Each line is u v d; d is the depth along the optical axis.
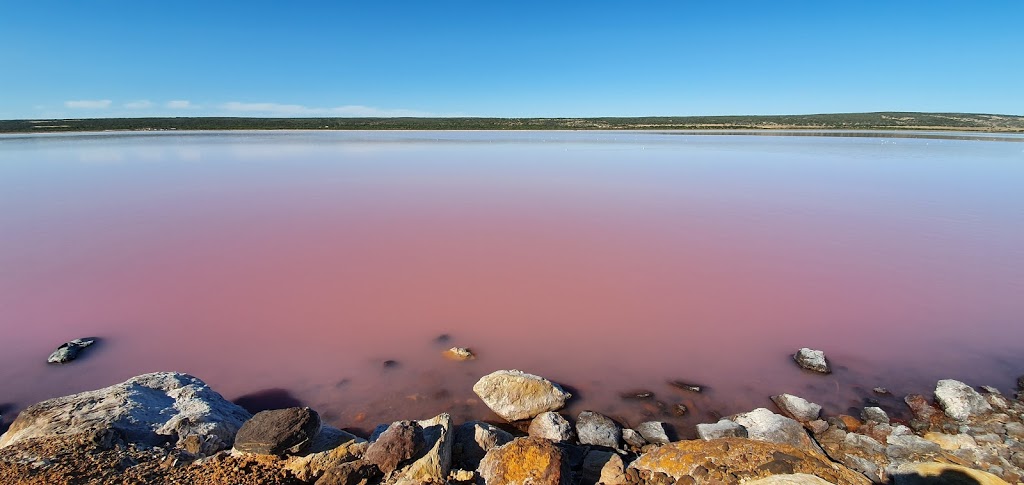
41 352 6.85
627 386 6.39
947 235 12.69
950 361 6.78
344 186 20.25
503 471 4.02
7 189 18.72
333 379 6.46
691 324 7.92
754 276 9.84
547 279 9.68
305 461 4.23
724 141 52.22
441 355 7.04
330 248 11.48
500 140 54.81
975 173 24.47
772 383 6.43
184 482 3.85
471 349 7.20
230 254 10.97
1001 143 47.00
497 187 20.28
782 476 3.58
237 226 13.37
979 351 7.01
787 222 14.17
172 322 7.78
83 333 7.38
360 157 32.66
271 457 4.26
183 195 17.77
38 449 4.01
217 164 27.59
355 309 8.33
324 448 4.53
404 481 3.97
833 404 5.97
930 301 8.62
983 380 6.34
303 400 6.05
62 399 4.97
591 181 22.11
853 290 9.14
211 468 4.06
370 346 7.23
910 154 34.94
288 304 8.48
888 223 14.02
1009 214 15.10
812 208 16.08
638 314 8.24
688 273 10.01
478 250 11.43
